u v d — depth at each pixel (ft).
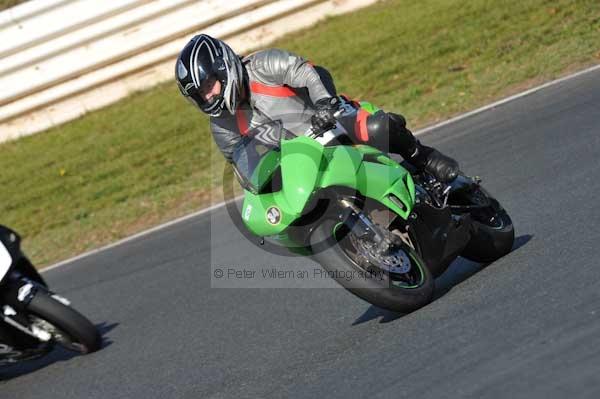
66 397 61.16
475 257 63.52
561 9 146.20
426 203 57.72
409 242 58.03
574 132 92.02
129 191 124.57
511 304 52.31
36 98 155.02
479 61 134.92
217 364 59.52
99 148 143.54
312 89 54.39
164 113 149.59
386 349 51.49
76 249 108.68
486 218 64.28
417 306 54.70
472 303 54.80
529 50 132.87
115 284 89.35
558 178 79.36
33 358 66.44
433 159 60.34
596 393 38.50
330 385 48.91
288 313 65.98
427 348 49.49
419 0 166.91
